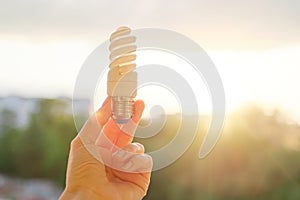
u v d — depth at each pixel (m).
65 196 0.73
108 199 0.73
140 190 0.75
